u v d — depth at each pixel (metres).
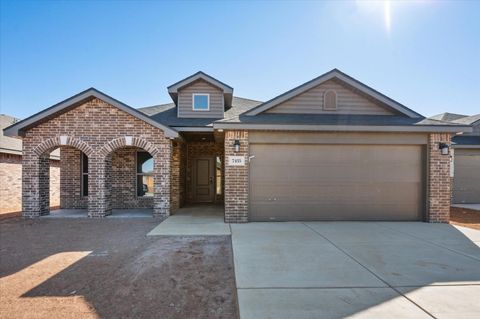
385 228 7.32
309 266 4.38
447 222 8.19
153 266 4.55
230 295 3.50
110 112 8.95
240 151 8.12
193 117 10.95
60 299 3.40
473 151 13.41
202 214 9.67
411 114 9.34
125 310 3.13
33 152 8.94
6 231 7.11
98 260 4.85
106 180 9.07
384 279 3.86
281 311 2.97
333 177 8.38
